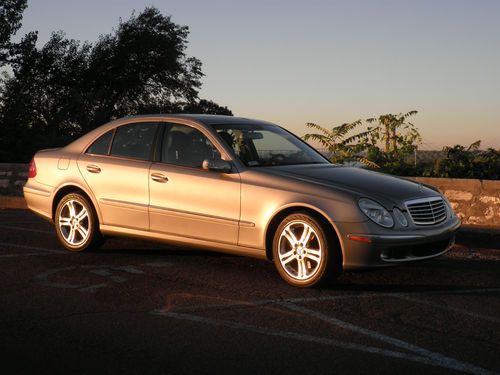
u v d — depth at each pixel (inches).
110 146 298.4
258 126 289.6
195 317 199.6
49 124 1216.8
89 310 206.5
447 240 254.8
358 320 197.9
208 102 2025.1
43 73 1726.1
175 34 1888.5
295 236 240.8
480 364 160.4
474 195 394.3
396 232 232.8
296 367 157.2
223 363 159.6
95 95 1369.3
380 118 471.2
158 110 1844.2
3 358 162.4
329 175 250.7
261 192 247.4
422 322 196.4
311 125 480.1
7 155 870.4
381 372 154.3
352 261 230.5
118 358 162.9
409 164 456.4
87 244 298.7
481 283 249.3
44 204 312.2
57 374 151.9
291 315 202.8
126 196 284.0
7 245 320.8
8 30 1668.3
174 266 274.8
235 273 262.7
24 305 211.8
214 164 256.2
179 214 267.4
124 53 1802.4
